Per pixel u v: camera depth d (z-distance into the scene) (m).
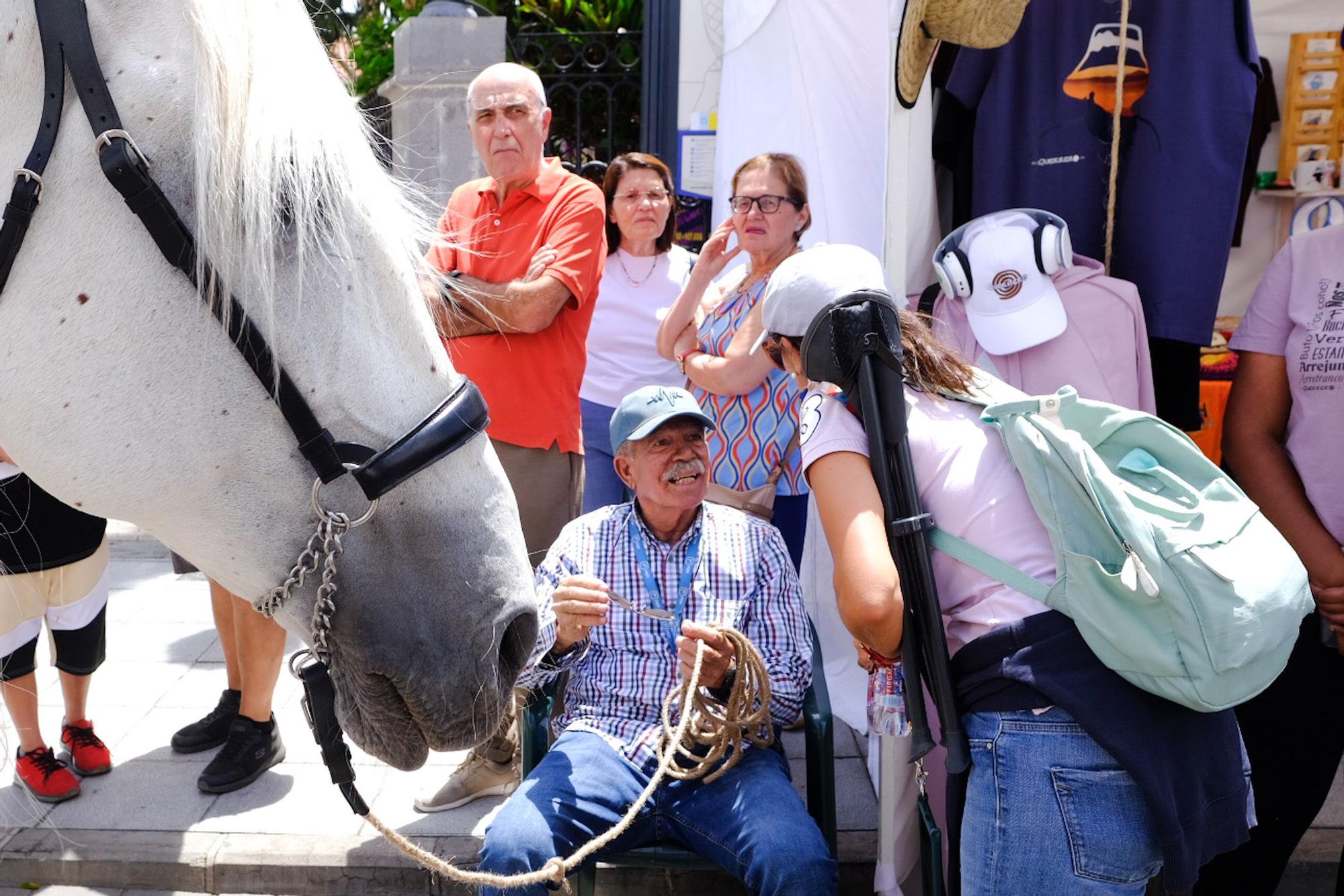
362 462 1.20
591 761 2.25
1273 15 3.22
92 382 1.15
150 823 2.93
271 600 1.25
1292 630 1.60
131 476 1.18
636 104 6.10
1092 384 2.51
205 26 1.12
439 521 1.25
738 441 3.04
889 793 2.40
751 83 3.69
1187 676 1.54
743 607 2.38
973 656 1.70
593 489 3.63
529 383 2.98
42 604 2.94
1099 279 2.56
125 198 1.11
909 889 2.56
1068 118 2.71
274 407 1.17
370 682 1.27
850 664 3.53
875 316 1.70
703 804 2.21
